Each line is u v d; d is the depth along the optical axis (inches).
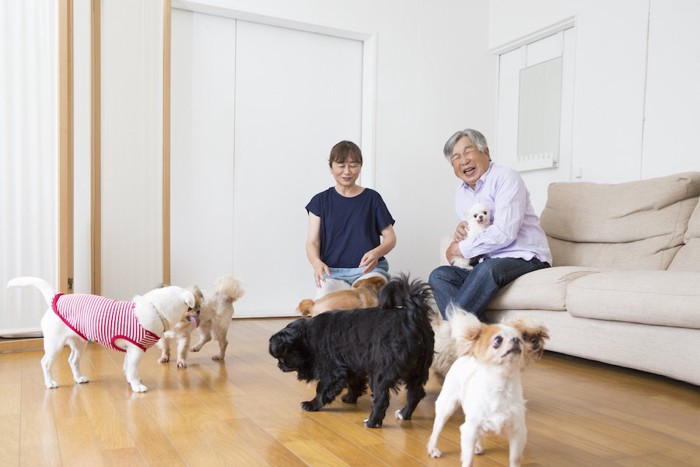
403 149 186.9
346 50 183.0
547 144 177.9
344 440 62.1
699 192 121.5
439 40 191.8
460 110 195.8
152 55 136.6
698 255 110.4
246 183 167.8
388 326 65.7
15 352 108.0
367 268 112.0
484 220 116.0
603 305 95.7
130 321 79.9
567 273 107.7
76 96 136.3
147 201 136.0
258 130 169.5
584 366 105.9
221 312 104.3
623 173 152.0
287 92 173.8
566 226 137.2
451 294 118.6
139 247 135.3
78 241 133.8
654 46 143.8
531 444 62.3
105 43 130.5
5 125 110.8
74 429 64.2
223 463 54.7
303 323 73.8
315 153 178.1
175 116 158.2
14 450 57.4
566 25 170.4
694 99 134.6
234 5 159.5
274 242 171.6
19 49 112.0
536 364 107.3
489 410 49.5
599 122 158.9
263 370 96.7
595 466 56.0
